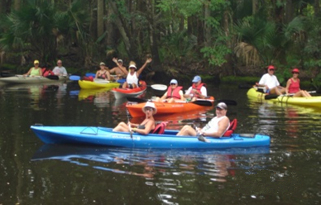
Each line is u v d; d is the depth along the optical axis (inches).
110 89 793.6
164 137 343.3
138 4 1058.1
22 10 979.9
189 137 344.8
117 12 1004.6
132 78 718.5
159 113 513.3
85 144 343.3
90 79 824.3
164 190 246.7
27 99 620.1
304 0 1046.4
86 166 288.8
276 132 404.2
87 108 542.9
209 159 310.3
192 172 280.2
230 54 940.6
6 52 1109.1
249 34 858.8
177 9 960.9
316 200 235.1
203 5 933.8
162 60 1023.6
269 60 890.7
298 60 887.1
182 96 557.3
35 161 298.2
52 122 441.1
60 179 262.7
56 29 1045.2
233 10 967.0
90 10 1184.2
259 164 299.4
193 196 238.5
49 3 1042.1
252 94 706.2
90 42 1089.4
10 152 319.9
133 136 341.1
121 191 244.1
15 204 224.2
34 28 1002.7
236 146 345.1
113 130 356.2
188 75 978.1
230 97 685.9
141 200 231.6
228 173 279.3
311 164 300.0
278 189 250.8
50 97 651.5
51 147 335.9
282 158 315.0
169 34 1087.0
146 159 308.2
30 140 356.8
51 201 228.8
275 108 563.8
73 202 227.9
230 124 359.9
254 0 941.2
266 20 878.4
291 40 864.3
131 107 491.8
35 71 909.2
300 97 609.0
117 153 322.0
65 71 952.9
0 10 1198.9
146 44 1072.2
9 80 850.1
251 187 253.8
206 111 542.6
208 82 949.2
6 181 257.8
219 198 236.4
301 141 366.6
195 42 1170.6
